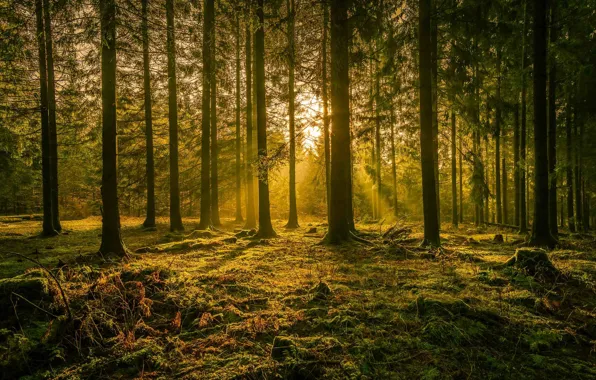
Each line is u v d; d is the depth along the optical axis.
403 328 3.42
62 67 11.23
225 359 2.94
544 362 2.83
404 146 15.52
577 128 14.03
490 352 2.98
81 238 11.73
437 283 4.93
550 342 3.15
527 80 10.48
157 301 4.12
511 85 11.52
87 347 3.19
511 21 9.91
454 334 3.20
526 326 3.44
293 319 3.68
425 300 3.86
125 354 3.04
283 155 9.96
